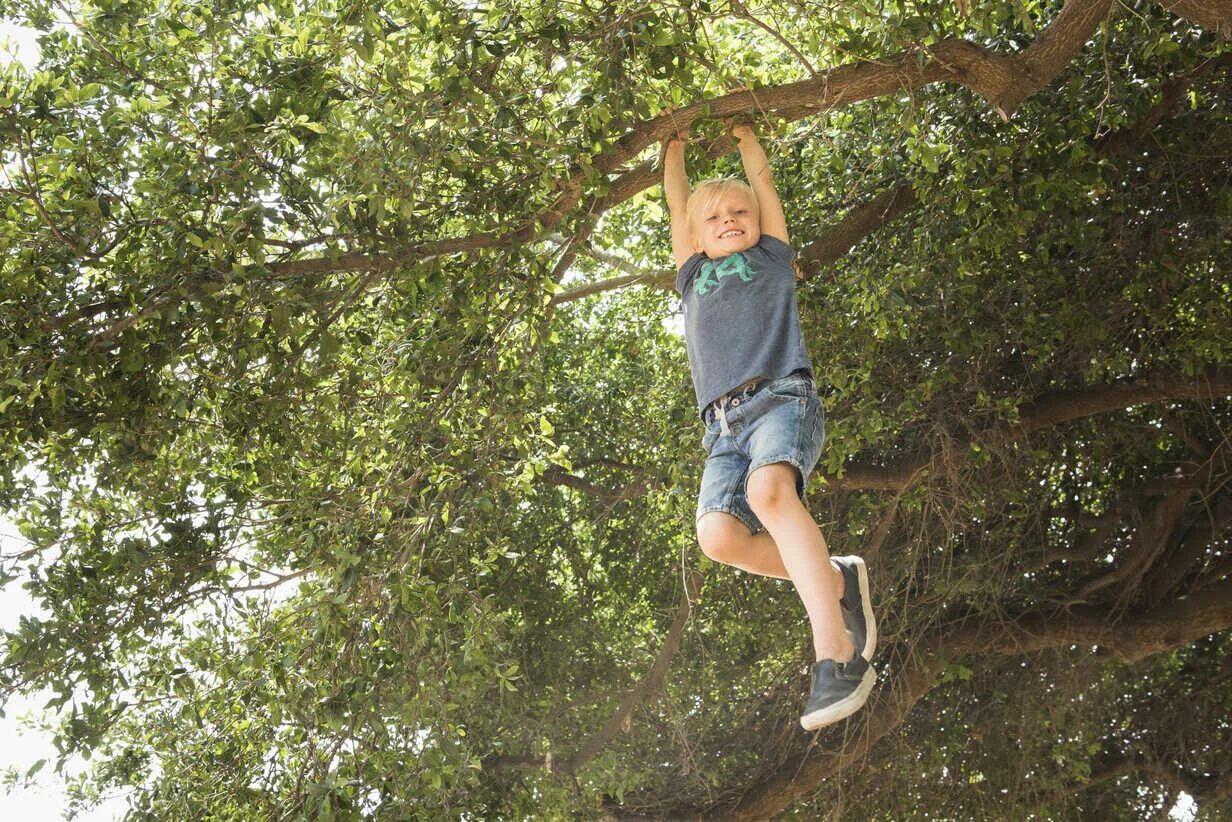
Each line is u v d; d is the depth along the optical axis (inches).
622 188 237.0
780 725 512.7
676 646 459.5
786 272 175.2
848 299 319.9
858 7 220.2
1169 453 480.7
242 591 272.8
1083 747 522.0
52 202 217.0
